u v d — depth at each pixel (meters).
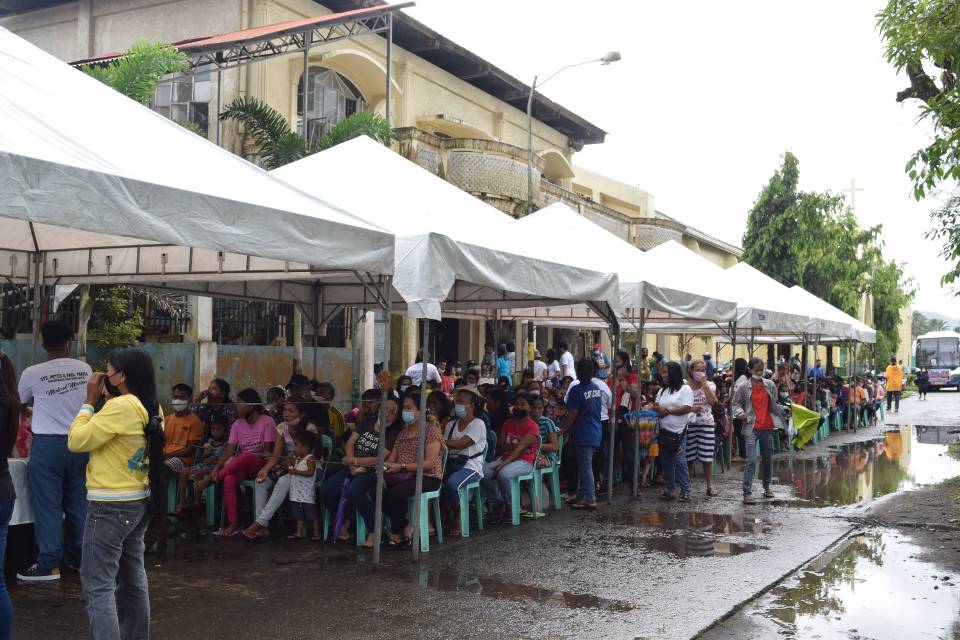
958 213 11.23
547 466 10.51
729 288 15.48
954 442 21.16
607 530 9.59
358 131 15.84
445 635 5.86
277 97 19.11
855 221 36.34
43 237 8.89
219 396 10.48
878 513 11.09
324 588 6.93
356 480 8.27
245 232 5.95
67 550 6.96
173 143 6.41
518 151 22.84
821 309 21.41
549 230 13.52
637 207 38.91
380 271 7.14
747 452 11.73
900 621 6.49
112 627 4.71
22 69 5.91
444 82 24.23
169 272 8.86
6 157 4.61
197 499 9.74
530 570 7.68
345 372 18.78
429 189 9.51
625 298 11.48
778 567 8.01
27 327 12.89
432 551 8.34
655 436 12.46
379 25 21.00
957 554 8.79
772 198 35.78
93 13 20.39
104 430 4.69
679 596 6.95
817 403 21.62
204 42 15.91
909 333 76.50
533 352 24.41
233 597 6.63
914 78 10.53
